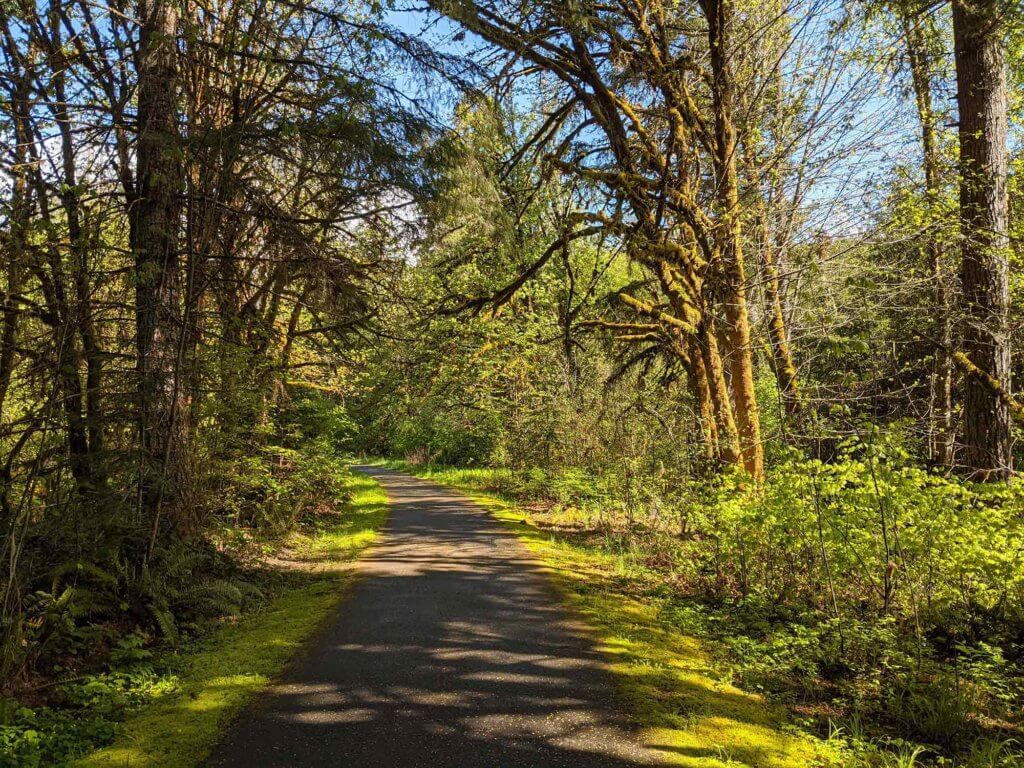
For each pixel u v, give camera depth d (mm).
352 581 8906
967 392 9758
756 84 11844
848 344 8469
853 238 10398
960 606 6699
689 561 8891
